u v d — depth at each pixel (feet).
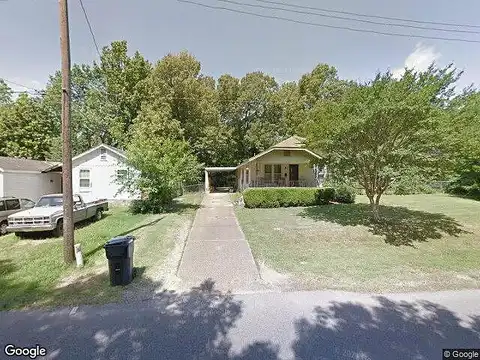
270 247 24.50
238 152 136.05
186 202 61.36
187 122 105.29
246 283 16.70
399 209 45.55
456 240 26.66
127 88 104.37
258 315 12.87
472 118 27.40
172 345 10.60
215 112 113.80
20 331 11.71
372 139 29.07
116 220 38.96
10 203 33.91
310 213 43.14
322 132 32.24
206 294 15.24
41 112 90.33
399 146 28.68
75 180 56.24
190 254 22.56
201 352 10.15
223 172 135.03
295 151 73.51
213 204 59.82
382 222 34.55
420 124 26.63
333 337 11.03
